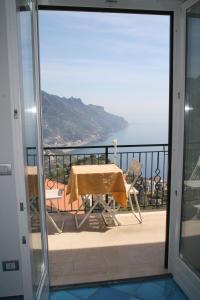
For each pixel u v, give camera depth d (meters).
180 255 2.39
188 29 2.16
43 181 2.18
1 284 2.18
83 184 3.24
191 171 2.23
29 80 1.88
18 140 1.48
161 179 4.20
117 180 3.28
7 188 2.04
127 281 2.41
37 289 1.92
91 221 3.74
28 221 1.62
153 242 3.12
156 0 2.15
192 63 2.14
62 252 2.91
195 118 2.14
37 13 2.06
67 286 2.34
